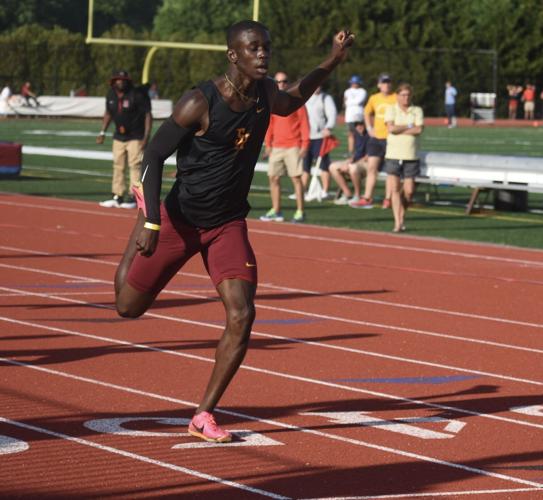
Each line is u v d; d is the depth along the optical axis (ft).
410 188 104.99
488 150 220.43
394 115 104.78
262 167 176.96
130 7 554.46
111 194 135.85
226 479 36.60
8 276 77.00
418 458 39.45
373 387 49.34
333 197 136.98
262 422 43.52
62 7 531.50
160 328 60.54
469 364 54.19
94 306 66.69
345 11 377.30
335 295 72.18
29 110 341.00
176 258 41.39
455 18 380.37
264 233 103.09
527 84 385.50
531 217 120.47
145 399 46.37
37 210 117.19
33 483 35.78
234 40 39.52
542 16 381.60
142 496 34.81
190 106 39.50
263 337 59.16
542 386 50.31
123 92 119.03
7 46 364.79
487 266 85.87
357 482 36.63
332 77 359.25
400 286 76.07
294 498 34.91
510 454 40.19
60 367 51.55
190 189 40.47
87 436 41.01
